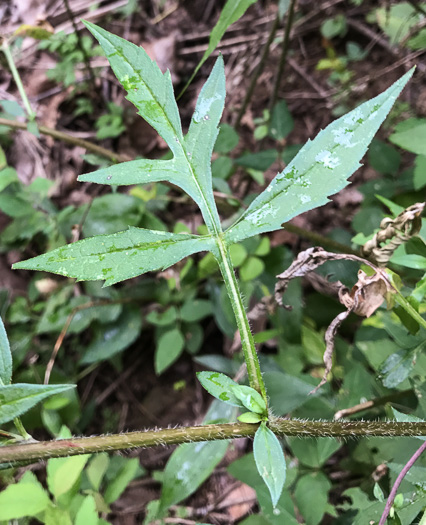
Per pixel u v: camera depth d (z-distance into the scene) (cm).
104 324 53
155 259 19
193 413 55
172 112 20
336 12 67
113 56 20
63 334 50
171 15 74
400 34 60
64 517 27
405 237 26
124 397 57
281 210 19
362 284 23
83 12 74
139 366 58
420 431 19
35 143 68
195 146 20
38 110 70
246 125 64
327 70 66
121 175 20
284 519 31
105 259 18
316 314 46
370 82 62
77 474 27
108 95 69
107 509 35
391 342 36
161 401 56
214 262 48
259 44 68
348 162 19
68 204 65
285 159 47
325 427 19
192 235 20
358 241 34
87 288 54
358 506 31
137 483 51
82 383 58
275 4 69
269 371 41
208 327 58
